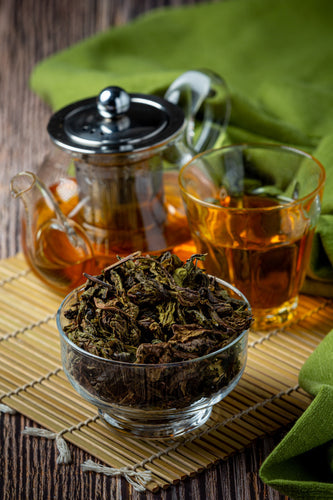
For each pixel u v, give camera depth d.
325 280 0.79
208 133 0.88
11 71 1.14
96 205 0.78
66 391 0.73
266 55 1.07
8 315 0.80
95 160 0.75
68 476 0.68
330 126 0.94
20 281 0.84
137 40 1.10
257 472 0.68
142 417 0.67
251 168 0.81
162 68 1.03
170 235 0.79
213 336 0.66
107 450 0.69
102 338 0.67
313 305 0.81
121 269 0.69
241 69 1.05
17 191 0.76
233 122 0.92
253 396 0.73
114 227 0.78
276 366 0.75
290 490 0.64
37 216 0.78
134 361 0.66
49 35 1.20
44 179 0.82
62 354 0.69
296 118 0.95
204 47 1.09
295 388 0.73
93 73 0.98
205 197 0.79
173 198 0.81
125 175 0.76
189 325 0.66
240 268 0.75
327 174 0.84
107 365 0.65
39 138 1.03
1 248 0.89
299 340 0.78
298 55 1.07
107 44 1.08
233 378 0.67
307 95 0.97
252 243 0.74
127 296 0.67
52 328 0.79
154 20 1.12
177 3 1.25
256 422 0.71
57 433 0.70
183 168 0.77
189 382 0.65
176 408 0.66
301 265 0.77
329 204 0.80
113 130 0.76
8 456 0.69
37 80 1.02
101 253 0.79
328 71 1.04
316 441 0.66
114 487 0.67
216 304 0.67
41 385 0.74
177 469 0.68
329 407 0.65
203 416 0.71
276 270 0.75
